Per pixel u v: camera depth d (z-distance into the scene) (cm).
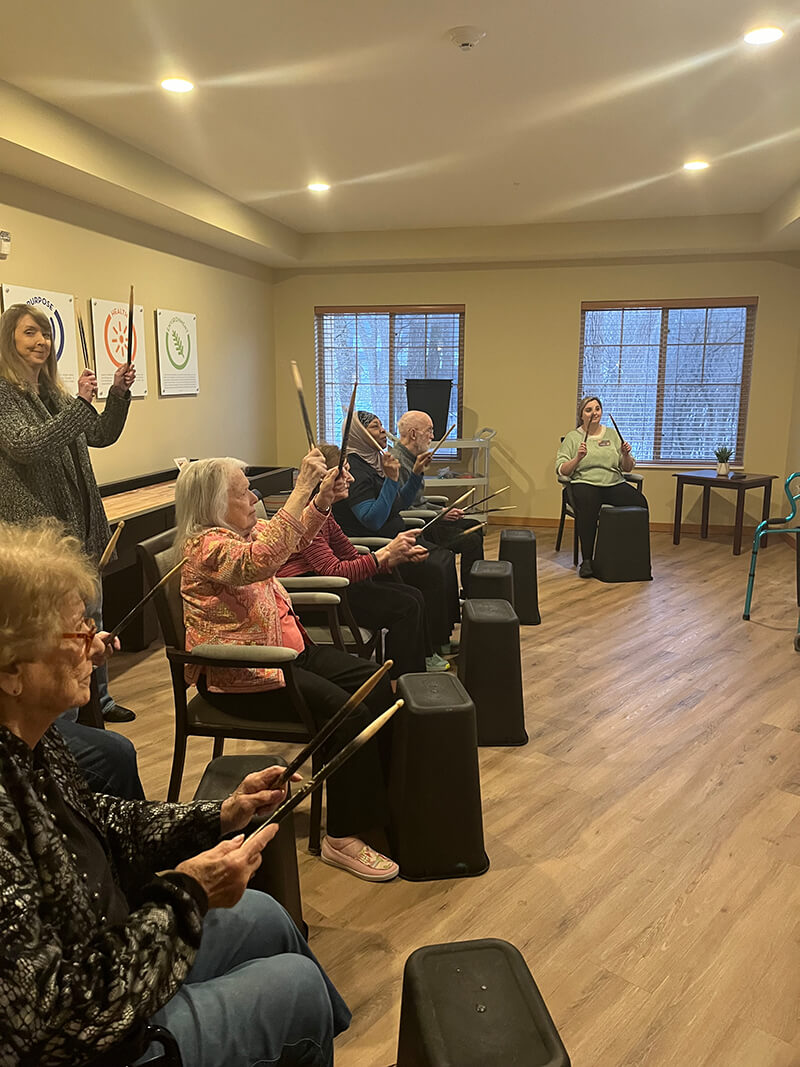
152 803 118
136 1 256
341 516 324
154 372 505
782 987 165
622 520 499
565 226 609
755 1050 149
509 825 226
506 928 183
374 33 282
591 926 184
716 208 563
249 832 121
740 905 191
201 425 571
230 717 200
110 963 78
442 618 345
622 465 546
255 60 303
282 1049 105
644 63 311
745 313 633
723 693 320
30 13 263
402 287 675
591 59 306
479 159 438
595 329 659
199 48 292
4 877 77
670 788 246
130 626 378
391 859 209
